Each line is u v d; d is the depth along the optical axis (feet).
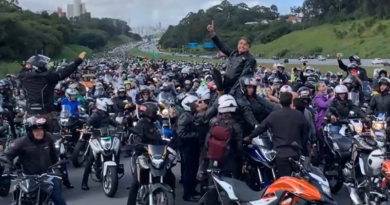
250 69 30.17
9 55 264.31
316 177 22.08
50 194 23.47
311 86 48.98
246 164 27.78
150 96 48.06
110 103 37.78
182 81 76.59
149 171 26.71
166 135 34.53
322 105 36.42
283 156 24.81
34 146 24.18
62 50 378.53
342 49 322.96
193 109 30.66
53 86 35.88
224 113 25.55
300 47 363.35
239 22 481.87
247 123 28.35
